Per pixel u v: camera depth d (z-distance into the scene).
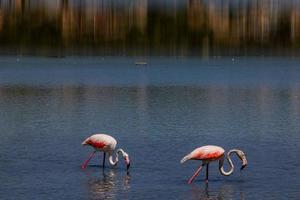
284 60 167.50
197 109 47.59
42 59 159.25
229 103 52.56
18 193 21.70
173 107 48.97
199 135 34.06
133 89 67.12
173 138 32.81
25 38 176.50
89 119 40.59
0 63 135.00
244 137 33.59
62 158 27.00
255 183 23.08
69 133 34.34
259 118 42.03
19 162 26.20
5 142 31.11
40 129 35.88
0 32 176.00
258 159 27.12
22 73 98.19
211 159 22.92
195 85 74.00
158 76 92.00
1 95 58.50
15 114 43.25
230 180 23.44
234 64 141.00
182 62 149.12
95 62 144.62
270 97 58.25
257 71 109.62
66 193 21.73
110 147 24.92
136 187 22.47
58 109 46.59
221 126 37.81
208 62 151.25
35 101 52.84
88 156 27.36
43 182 23.05
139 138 32.66
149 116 42.62
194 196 21.55
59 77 88.12
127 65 130.12
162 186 22.62
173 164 25.84
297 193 21.91
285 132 35.50
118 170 24.84
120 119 40.75
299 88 69.56
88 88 68.06
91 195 21.53
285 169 25.20
